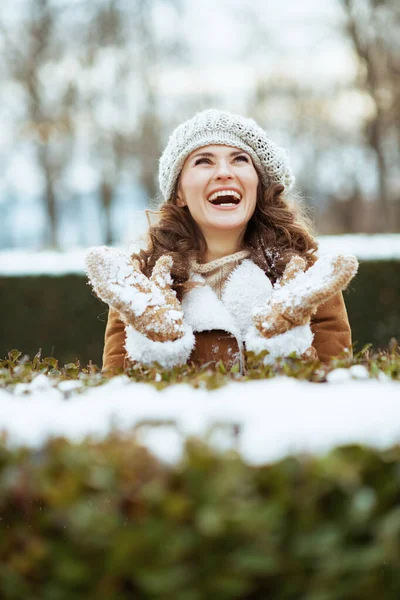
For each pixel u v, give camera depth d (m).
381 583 1.57
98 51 18.64
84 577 1.49
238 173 3.00
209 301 2.89
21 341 7.92
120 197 20.69
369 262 7.61
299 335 2.69
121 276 2.77
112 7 18.59
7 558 1.56
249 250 3.06
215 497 1.45
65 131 19.69
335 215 23.41
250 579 1.52
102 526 1.46
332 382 2.16
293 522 1.49
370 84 19.08
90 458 1.54
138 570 1.46
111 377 2.45
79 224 21.58
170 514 1.45
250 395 1.84
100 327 7.90
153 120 19.38
